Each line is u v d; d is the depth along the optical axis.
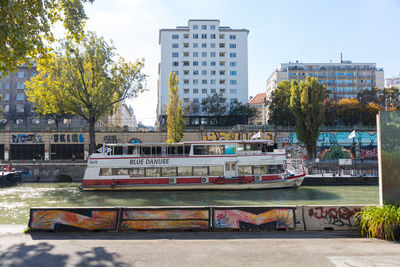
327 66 93.75
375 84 92.56
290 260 6.88
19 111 68.00
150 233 9.30
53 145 48.03
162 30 78.00
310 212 9.79
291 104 46.38
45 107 35.50
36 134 47.91
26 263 6.57
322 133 50.72
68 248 7.69
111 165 28.27
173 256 7.12
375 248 7.76
